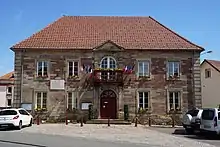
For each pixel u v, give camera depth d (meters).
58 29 34.62
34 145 15.06
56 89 31.88
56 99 31.84
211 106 42.56
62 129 24.45
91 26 35.56
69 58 32.09
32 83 31.86
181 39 33.75
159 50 32.34
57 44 32.28
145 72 32.41
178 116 31.91
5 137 18.66
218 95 41.75
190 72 32.44
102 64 32.19
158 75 32.28
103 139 18.25
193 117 22.58
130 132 22.78
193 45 32.88
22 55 32.03
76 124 29.39
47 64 32.12
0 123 23.70
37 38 33.06
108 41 32.19
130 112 31.75
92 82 31.92
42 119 31.56
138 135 20.73
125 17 37.53
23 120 25.38
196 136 20.98
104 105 31.81
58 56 32.16
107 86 31.84
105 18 37.22
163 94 32.09
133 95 31.95
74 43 32.56
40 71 32.06
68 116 31.66
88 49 31.98
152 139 18.47
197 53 32.62
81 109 31.70
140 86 32.09
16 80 31.73
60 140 17.27
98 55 32.22
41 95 31.92
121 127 26.92
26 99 31.67
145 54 32.41
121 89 31.91
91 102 31.73
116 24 36.12
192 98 32.16
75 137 19.14
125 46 32.31
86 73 32.06
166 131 24.56
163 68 32.34
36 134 20.77
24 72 31.88
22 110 26.20
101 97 31.89
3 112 24.41
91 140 17.55
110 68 31.92
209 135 21.31
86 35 33.88
